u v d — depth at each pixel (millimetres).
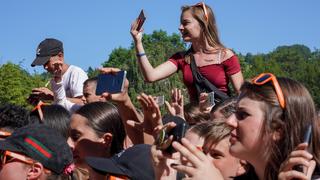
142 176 3654
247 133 2895
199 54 5555
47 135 3227
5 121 4203
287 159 2723
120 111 4406
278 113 2863
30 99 6645
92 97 5543
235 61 5449
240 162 3295
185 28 5551
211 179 2803
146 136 4246
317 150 2898
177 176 3309
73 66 6758
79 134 4305
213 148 3477
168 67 5691
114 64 48750
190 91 5637
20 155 3137
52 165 3168
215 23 5535
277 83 2904
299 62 62938
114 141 4363
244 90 2990
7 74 29172
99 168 3688
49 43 6648
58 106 4969
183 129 3242
